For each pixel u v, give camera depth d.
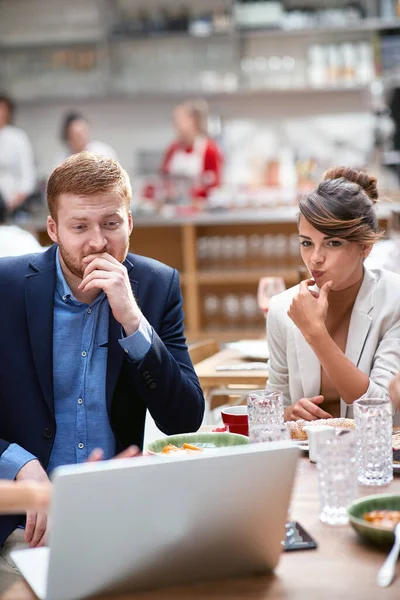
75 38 9.91
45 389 2.24
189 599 1.36
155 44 9.78
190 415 2.32
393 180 8.59
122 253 2.20
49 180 2.18
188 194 8.07
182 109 8.70
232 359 3.50
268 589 1.37
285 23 9.43
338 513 1.61
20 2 10.01
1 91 9.98
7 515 2.17
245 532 1.40
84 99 10.10
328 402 2.66
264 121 9.80
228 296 8.07
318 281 2.51
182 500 1.35
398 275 2.71
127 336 2.18
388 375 2.51
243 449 1.37
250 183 8.75
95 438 2.27
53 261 2.34
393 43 9.16
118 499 1.31
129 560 1.36
